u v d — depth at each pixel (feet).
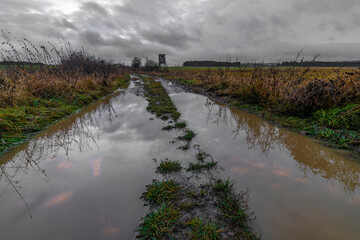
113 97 30.19
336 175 7.73
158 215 5.70
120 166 8.68
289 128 13.94
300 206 6.00
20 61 25.16
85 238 4.99
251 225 5.35
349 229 5.13
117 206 6.18
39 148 10.72
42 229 5.26
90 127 14.51
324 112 13.89
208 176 7.80
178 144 11.05
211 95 30.27
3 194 6.80
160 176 7.88
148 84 52.21
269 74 23.39
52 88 21.93
